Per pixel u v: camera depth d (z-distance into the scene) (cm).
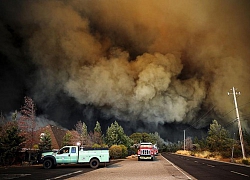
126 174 1703
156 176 1575
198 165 2627
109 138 5734
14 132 2816
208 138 7469
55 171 1964
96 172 1864
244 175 1642
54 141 4525
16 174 1752
